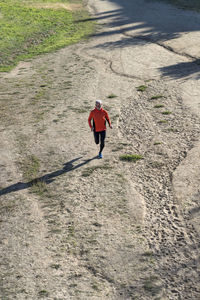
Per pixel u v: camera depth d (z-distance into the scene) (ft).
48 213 30.22
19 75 72.08
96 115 36.52
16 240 27.32
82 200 31.58
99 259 24.89
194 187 31.83
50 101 56.70
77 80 66.08
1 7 129.29
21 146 42.50
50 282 23.30
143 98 54.85
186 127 43.68
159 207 30.01
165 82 60.59
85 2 144.97
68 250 25.91
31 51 88.48
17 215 30.25
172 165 35.91
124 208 30.12
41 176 35.91
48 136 44.47
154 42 86.58
